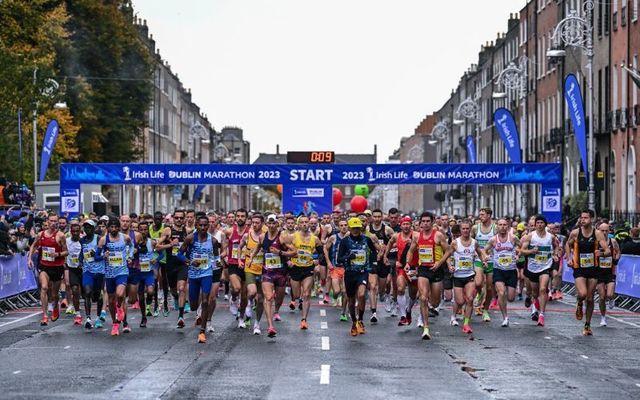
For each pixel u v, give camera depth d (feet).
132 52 224.53
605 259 75.46
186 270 78.95
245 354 59.72
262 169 140.67
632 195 167.22
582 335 71.05
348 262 69.72
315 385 48.08
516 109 271.08
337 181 140.87
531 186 246.47
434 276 71.72
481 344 65.36
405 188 568.00
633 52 164.35
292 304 90.89
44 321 77.51
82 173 138.82
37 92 158.40
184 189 333.21
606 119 179.52
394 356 59.00
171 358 57.98
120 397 44.91
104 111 217.77
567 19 134.00
